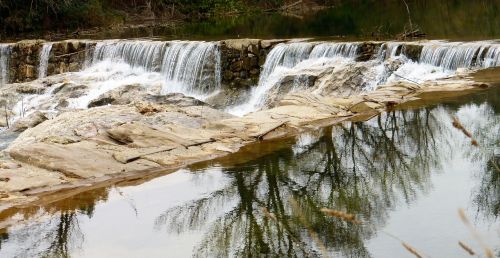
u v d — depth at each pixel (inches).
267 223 284.2
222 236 270.7
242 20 1401.3
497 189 304.5
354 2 1702.8
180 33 1137.4
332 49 730.8
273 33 1039.6
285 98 573.6
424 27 957.2
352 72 649.0
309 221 281.4
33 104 735.1
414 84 593.6
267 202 316.5
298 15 1457.9
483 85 561.9
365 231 263.3
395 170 356.5
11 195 339.9
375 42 719.7
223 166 392.2
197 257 248.5
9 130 595.2
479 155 365.4
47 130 502.6
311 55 740.7
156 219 299.4
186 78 810.2
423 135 427.8
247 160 403.5
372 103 539.8
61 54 937.5
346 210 292.4
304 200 315.3
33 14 1277.1
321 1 1784.0
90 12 1376.7
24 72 971.9
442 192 307.6
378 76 647.8
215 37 1017.5
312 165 382.0
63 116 542.6
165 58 833.5
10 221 303.6
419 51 682.8
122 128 448.8
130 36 1122.7
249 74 780.6
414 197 302.8
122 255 254.5
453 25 962.7
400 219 274.1
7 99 751.7
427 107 509.4
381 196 310.0
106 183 364.5
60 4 1325.0
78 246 266.8
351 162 381.7
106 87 781.9
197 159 410.9
